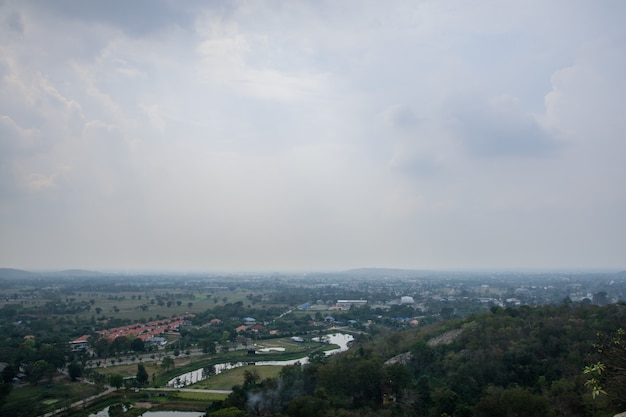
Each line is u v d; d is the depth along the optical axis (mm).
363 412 120500
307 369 145125
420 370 150500
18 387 163375
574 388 109938
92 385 166875
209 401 149125
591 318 153500
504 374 127625
